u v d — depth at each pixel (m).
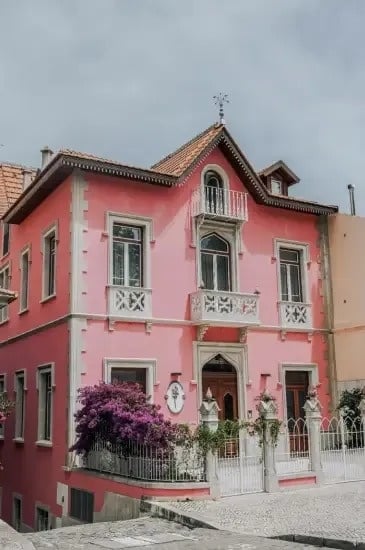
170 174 19.05
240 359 20.08
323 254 22.80
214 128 21.05
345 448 16.48
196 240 19.89
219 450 14.05
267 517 11.95
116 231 18.69
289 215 22.25
